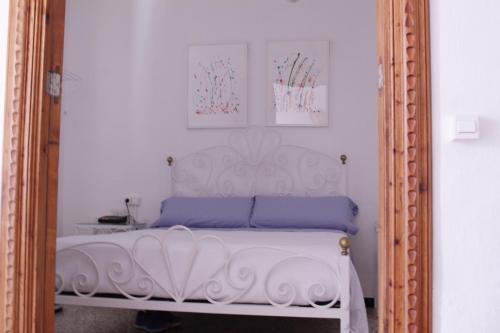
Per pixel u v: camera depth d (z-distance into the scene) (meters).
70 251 2.41
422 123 1.30
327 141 4.00
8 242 1.43
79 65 4.37
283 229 3.52
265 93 4.11
